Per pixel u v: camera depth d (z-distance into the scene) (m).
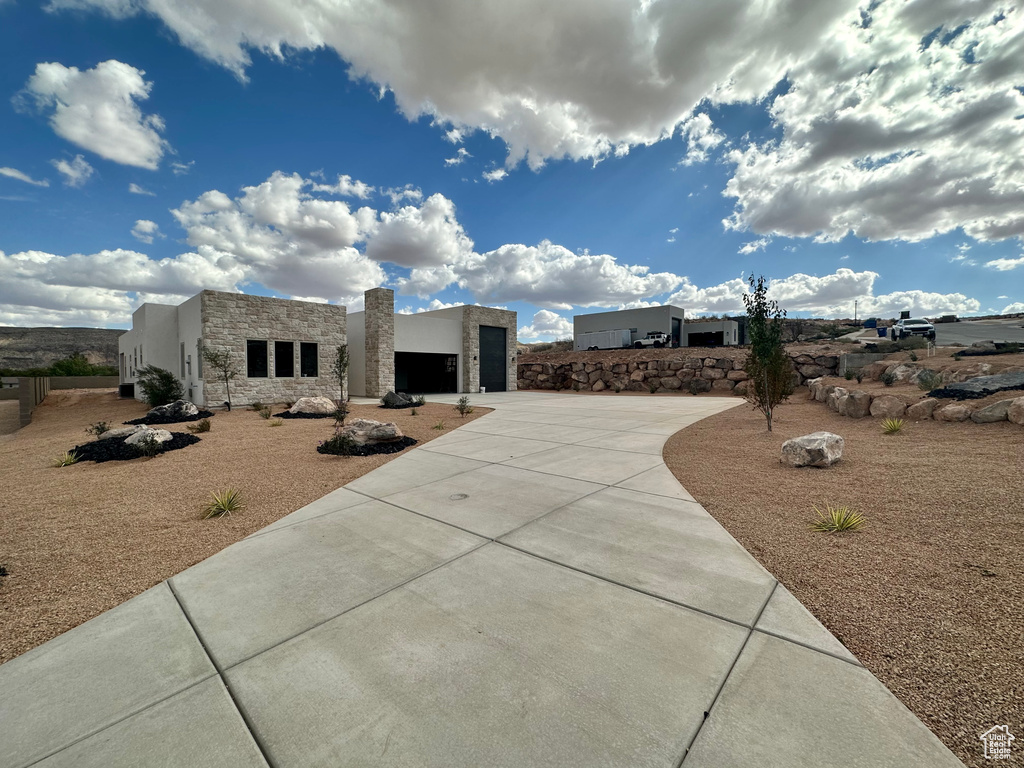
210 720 2.01
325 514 4.95
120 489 5.94
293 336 17.58
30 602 3.13
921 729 1.86
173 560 3.81
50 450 8.62
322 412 13.71
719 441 8.67
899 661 2.29
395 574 3.46
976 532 3.74
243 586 3.32
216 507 5.03
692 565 3.51
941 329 30.33
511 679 2.24
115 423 13.62
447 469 6.95
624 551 3.81
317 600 3.09
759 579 3.25
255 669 2.36
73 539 4.28
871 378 13.73
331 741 1.88
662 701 2.07
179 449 8.45
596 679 2.23
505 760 1.77
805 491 5.21
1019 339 22.27
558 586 3.22
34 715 2.05
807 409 12.41
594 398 21.41
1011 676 2.13
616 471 6.64
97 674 2.35
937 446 6.52
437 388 27.64
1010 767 1.66
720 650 2.44
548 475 6.48
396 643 2.57
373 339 22.05
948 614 2.67
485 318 26.98
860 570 3.29
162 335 18.88
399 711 2.04
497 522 4.59
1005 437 6.46
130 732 1.95
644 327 40.38
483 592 3.15
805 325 51.41
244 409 15.48
